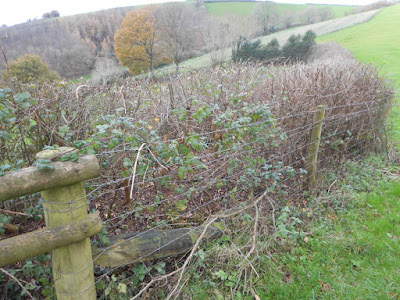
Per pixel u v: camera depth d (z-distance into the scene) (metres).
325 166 4.50
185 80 4.98
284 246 3.00
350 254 2.99
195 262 2.66
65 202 1.65
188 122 4.21
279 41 25.88
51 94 3.04
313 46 19.97
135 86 4.18
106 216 2.96
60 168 1.56
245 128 3.00
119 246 2.35
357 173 4.61
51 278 2.26
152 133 2.46
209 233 2.81
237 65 6.19
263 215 3.21
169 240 2.57
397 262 2.88
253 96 4.75
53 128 2.66
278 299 2.50
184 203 2.83
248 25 27.08
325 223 3.42
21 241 1.52
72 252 1.75
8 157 2.63
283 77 5.21
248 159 3.26
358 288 2.60
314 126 3.71
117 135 2.26
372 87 5.35
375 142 5.29
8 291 2.20
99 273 2.39
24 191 1.48
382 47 23.27
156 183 3.13
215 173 3.46
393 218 3.56
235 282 2.58
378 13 42.41
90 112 3.23
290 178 3.97
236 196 3.48
